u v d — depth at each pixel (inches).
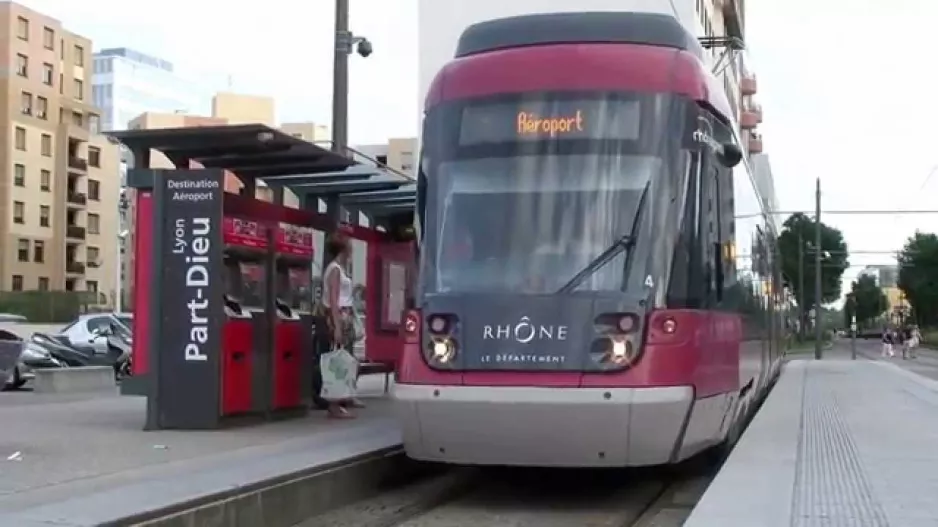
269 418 519.8
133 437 451.8
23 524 259.6
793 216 3720.5
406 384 360.5
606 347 345.7
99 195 3782.0
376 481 419.5
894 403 735.1
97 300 2842.0
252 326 508.7
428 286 369.4
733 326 441.7
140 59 6072.8
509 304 354.9
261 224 518.6
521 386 344.5
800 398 790.5
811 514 300.5
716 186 404.2
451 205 378.3
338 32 675.4
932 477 370.3
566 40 399.5
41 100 3503.9
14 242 3344.0
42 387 796.0
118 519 267.6
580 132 374.9
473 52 410.3
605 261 358.6
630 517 376.5
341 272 543.5
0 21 3358.8
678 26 411.5
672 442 354.0
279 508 343.3
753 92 3203.7
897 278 4387.3
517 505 400.2
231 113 4109.3
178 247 479.8
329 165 542.9
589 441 345.1
